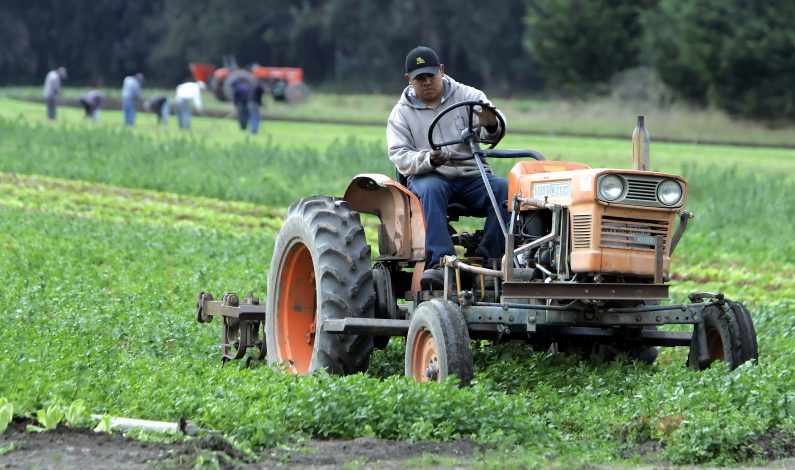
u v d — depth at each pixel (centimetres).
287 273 3203
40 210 7169
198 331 3712
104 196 8088
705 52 19125
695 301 2930
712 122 18900
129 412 2438
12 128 11588
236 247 5997
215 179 9025
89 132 11594
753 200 8394
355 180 3058
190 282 4828
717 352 2881
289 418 2350
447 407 2345
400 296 3150
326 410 2350
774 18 18862
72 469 1944
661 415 2394
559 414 2525
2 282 4538
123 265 5303
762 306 4650
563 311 2711
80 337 3325
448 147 3092
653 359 3225
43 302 4031
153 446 2130
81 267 5031
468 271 2870
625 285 2628
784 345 3678
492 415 2333
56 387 2456
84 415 2295
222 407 2350
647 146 2845
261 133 14450
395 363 3259
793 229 7606
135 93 14775
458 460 2106
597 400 2630
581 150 12312
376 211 3167
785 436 2344
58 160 9531
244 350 3356
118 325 3681
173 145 10950
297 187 8862
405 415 2350
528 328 2681
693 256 6481
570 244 2731
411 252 2975
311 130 15412
